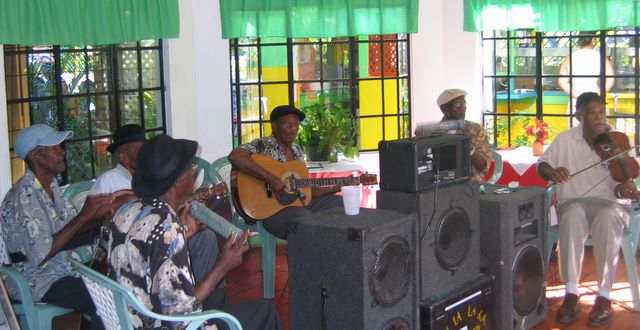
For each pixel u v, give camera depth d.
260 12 5.42
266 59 5.84
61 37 4.32
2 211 3.19
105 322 2.58
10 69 4.42
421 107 6.05
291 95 5.91
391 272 2.95
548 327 3.87
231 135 5.69
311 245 2.96
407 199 3.15
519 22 5.65
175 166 2.46
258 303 2.84
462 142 3.36
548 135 5.79
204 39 5.51
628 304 4.23
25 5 4.15
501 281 3.52
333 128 5.59
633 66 5.61
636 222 4.25
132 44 5.17
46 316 3.15
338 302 2.90
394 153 3.17
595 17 5.41
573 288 3.98
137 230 2.39
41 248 3.10
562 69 5.85
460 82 6.00
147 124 5.33
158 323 2.40
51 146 3.26
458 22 5.94
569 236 4.01
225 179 4.87
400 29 5.68
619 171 4.08
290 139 4.52
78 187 4.03
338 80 5.98
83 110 4.89
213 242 3.85
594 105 4.20
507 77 6.04
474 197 3.40
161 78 5.39
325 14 5.52
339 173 5.32
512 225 3.52
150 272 2.36
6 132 4.28
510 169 5.40
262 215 4.31
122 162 3.71
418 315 3.10
